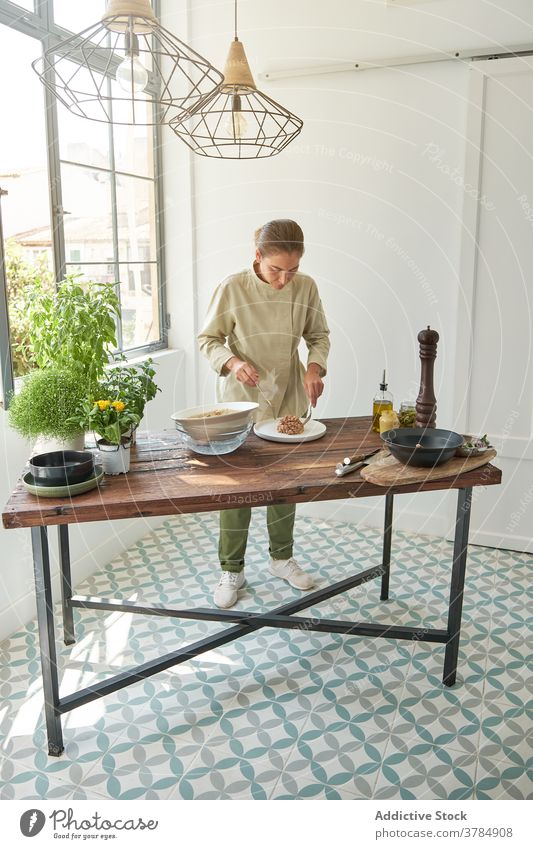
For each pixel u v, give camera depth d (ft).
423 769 6.89
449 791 6.59
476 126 10.94
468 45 10.96
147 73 5.89
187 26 12.61
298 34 11.97
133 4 5.44
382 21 11.39
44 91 9.79
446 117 11.31
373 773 6.84
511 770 6.86
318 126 12.18
